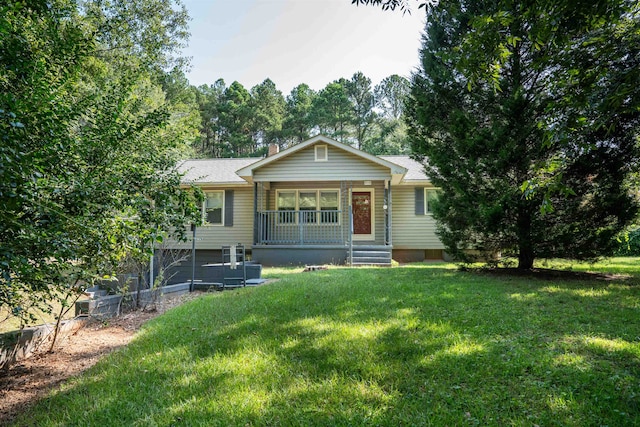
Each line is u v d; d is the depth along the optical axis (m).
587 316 4.23
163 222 3.15
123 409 2.43
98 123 3.28
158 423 2.23
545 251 7.48
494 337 3.53
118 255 3.55
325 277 7.58
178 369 3.01
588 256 7.39
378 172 11.86
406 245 13.34
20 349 3.54
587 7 2.71
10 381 3.04
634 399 2.31
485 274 7.84
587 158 6.64
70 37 3.22
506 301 5.04
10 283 2.24
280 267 11.12
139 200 2.99
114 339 4.19
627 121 6.16
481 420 2.18
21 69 2.39
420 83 8.41
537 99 6.73
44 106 2.53
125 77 4.93
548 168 3.29
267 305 5.06
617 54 2.95
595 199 7.07
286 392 2.55
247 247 13.51
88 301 4.83
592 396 2.38
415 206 13.41
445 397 2.43
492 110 7.55
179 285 7.22
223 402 2.44
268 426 2.18
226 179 13.68
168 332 4.12
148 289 6.40
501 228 7.31
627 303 4.89
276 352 3.29
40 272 2.56
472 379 2.67
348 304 4.95
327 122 36.78
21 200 1.91
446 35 7.93
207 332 3.99
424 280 6.97
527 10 2.92
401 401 2.40
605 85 3.06
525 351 3.14
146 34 13.52
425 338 3.51
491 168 7.02
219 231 13.64
